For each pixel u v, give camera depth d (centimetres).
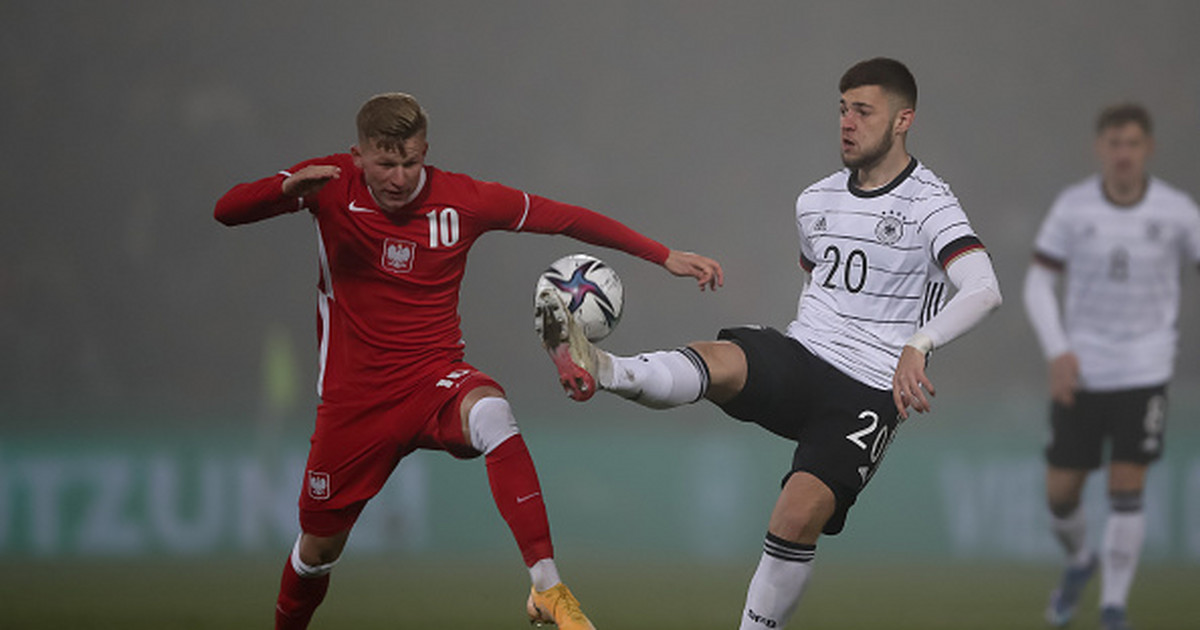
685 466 4816
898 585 3631
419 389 1622
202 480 4562
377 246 1591
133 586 3450
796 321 1727
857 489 1630
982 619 2767
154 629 2470
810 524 1579
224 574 3819
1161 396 2730
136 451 4516
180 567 4059
